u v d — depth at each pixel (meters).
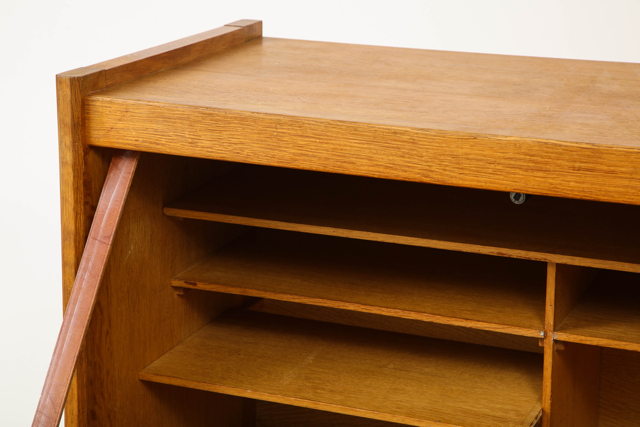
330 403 1.67
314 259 1.96
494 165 1.30
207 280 1.85
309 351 1.93
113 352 1.69
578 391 1.87
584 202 1.81
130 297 1.73
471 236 1.61
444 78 1.82
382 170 1.36
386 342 1.98
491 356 1.91
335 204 1.82
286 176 2.04
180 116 1.44
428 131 1.32
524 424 1.59
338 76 1.80
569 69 1.96
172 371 1.81
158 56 1.75
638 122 1.41
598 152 1.24
